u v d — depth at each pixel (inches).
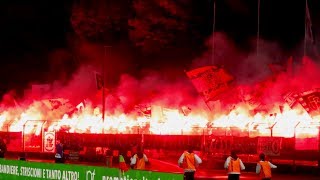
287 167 1152.8
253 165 1194.6
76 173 611.8
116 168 552.1
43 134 1615.4
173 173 484.1
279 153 1139.9
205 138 1279.5
